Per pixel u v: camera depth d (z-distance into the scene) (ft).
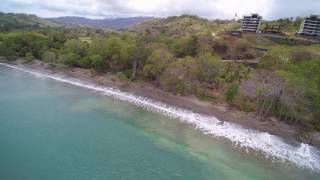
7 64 376.07
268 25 547.49
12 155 130.62
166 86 271.49
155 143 159.02
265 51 391.04
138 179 121.49
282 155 153.28
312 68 225.56
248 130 186.50
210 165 137.39
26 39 421.18
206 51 360.89
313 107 195.72
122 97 252.62
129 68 335.67
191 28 647.56
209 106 234.17
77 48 380.78
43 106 208.74
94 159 135.44
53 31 554.05
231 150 155.12
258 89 213.25
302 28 465.88
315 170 139.33
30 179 113.91
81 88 276.41
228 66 292.20
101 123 185.06
